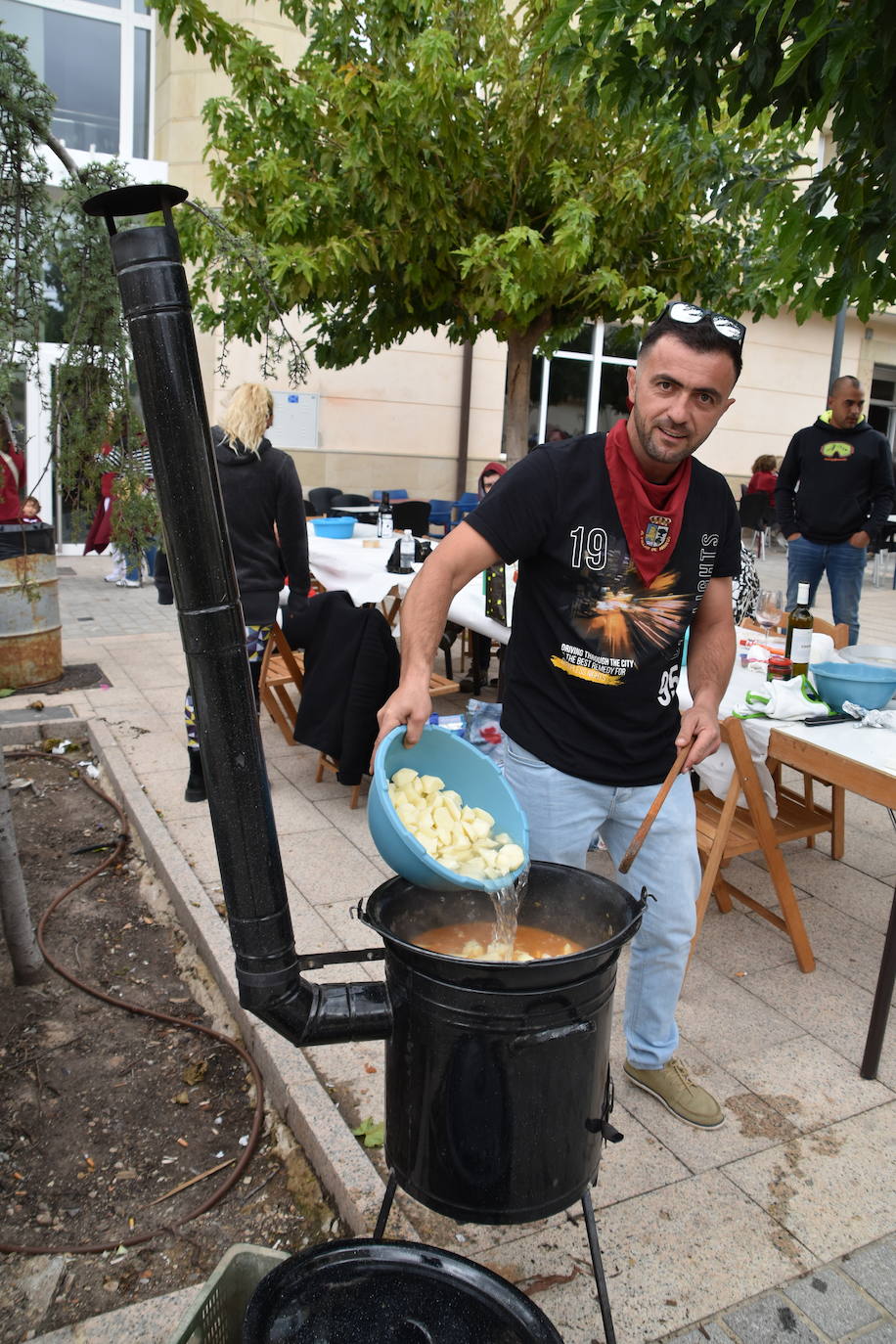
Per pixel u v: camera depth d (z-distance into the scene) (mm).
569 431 14086
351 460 12195
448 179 5836
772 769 3996
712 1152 2436
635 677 2178
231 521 4227
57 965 3314
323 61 5793
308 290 5664
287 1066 2633
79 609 8961
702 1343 1910
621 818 2336
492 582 4418
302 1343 1383
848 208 3027
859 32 2365
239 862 1643
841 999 3135
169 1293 2049
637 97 3195
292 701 6062
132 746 5230
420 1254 1507
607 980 1657
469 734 4348
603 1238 2150
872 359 16641
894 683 3182
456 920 1914
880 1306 2012
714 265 6227
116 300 2693
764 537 13922
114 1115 2639
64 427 2838
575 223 5137
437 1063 1625
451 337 7055
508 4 7215
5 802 3098
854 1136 2514
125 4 11594
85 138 11789
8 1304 2059
